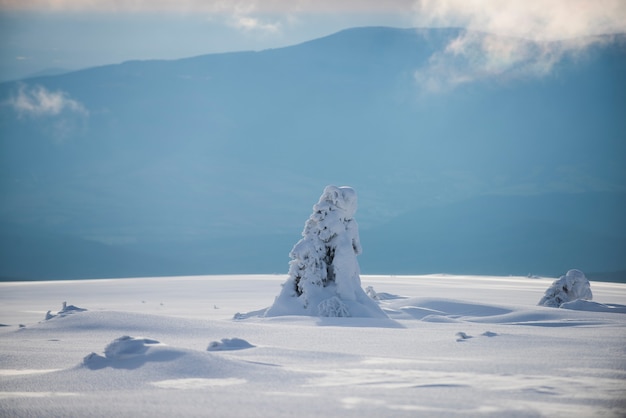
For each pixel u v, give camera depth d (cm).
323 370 2433
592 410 1848
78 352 3056
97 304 8388
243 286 11688
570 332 3950
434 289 10600
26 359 2867
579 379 2272
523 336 3547
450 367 2509
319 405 1906
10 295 10444
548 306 6306
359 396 2016
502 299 8425
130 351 2539
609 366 2548
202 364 2397
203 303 8225
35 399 2050
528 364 2588
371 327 4200
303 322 4584
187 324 3838
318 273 5128
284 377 2289
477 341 3356
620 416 1789
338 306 4903
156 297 9581
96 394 2102
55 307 7944
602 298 8619
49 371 2566
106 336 3566
